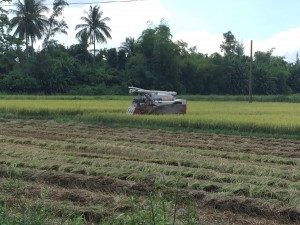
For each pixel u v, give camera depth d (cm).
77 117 2811
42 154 1391
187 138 2006
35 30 7112
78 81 7056
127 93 7006
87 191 937
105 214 779
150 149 1608
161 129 2353
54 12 7481
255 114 2916
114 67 8031
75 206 821
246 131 2214
